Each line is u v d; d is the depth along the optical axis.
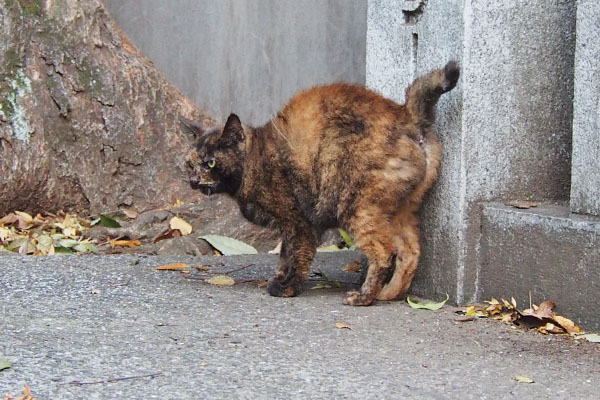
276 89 9.60
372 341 4.94
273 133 6.03
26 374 4.23
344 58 9.18
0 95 8.32
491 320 5.49
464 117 5.67
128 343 4.77
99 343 4.75
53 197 8.54
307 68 9.41
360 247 5.81
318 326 5.22
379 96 5.84
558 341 5.04
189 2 10.12
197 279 6.48
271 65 9.63
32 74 8.52
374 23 6.47
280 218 6.06
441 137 5.86
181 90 10.25
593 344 4.98
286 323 5.27
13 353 4.53
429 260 6.02
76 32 8.81
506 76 5.75
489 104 5.73
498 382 4.30
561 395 4.13
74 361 4.44
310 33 9.38
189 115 9.33
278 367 4.42
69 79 8.67
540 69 5.84
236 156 6.15
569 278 5.27
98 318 5.27
